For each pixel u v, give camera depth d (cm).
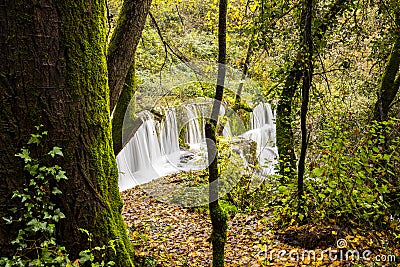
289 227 525
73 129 298
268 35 586
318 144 596
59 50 288
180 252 551
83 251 298
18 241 282
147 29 915
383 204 432
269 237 540
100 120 318
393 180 499
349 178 420
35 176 289
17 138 282
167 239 604
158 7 839
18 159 285
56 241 301
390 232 440
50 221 297
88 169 309
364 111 718
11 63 275
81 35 299
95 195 314
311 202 457
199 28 1078
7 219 282
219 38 319
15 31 274
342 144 436
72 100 296
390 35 643
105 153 326
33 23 276
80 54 300
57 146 292
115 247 324
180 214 725
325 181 439
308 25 403
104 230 319
